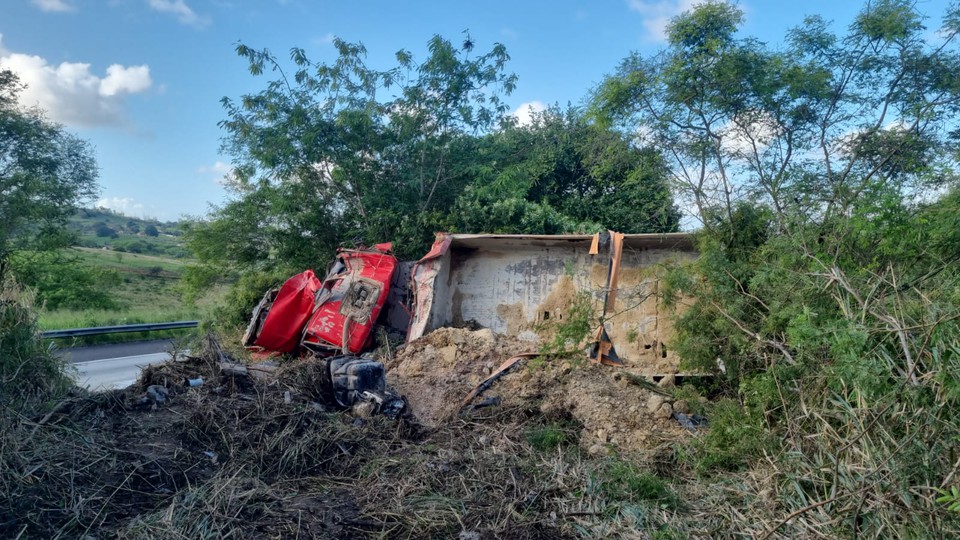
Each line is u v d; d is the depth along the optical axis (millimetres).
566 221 13500
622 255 7762
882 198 5055
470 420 6094
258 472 4746
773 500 4262
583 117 9836
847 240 5180
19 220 23000
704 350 5914
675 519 4273
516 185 13820
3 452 4176
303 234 14477
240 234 15273
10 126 23516
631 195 13586
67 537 3672
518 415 6070
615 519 4266
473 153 14977
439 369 7199
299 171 14234
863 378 3812
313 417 5590
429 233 13305
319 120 13883
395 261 9086
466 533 4016
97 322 17125
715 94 8344
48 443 4500
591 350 6973
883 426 3848
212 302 13695
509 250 8469
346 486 4738
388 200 14062
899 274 4738
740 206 6465
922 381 3795
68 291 23344
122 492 4211
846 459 3992
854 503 3711
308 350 8789
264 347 9047
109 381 10133
